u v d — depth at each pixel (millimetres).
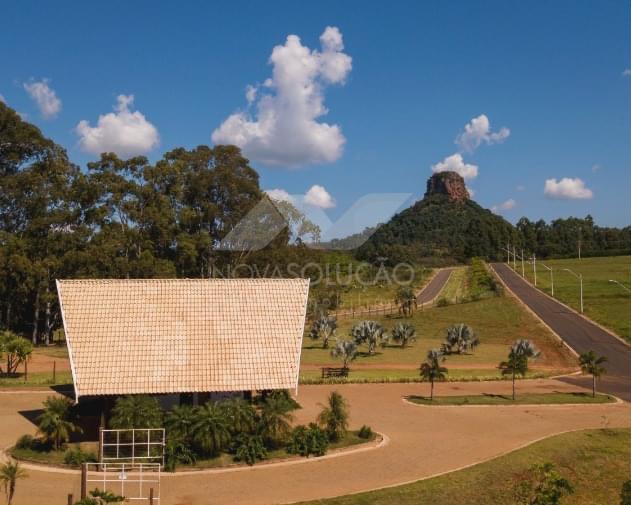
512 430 37031
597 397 46812
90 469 28609
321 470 29250
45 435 30703
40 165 75625
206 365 32719
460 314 96500
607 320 85312
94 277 70125
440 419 39625
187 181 80812
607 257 196375
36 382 48000
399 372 56812
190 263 79562
